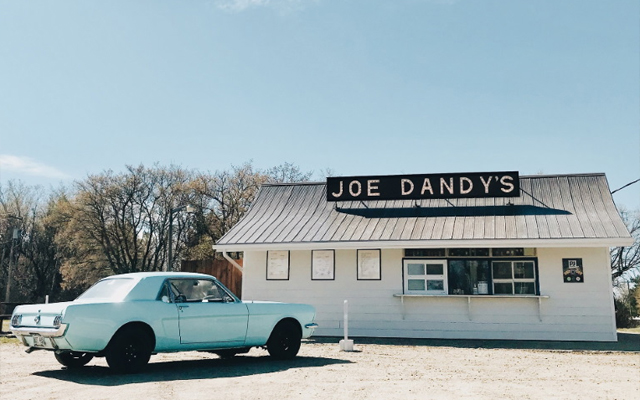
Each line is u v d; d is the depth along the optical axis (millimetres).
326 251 18344
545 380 9500
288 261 18531
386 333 17578
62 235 44906
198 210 45906
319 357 12461
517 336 16781
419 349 14523
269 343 11773
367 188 19547
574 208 18141
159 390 8039
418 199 19203
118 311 9523
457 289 17375
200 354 12961
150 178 46156
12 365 11078
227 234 18938
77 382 8797
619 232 16047
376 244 17203
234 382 8773
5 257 53531
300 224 19188
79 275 44250
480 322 17078
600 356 13359
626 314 34781
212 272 22125
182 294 10555
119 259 44062
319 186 21625
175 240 46875
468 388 8539
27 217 55094
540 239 16156
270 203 21125
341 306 17953
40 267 54438
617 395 8102
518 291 17000
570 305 16578
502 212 18391
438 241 16797
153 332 9867
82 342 9148
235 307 11016
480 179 18703
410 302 17578
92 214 43812
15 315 10102
